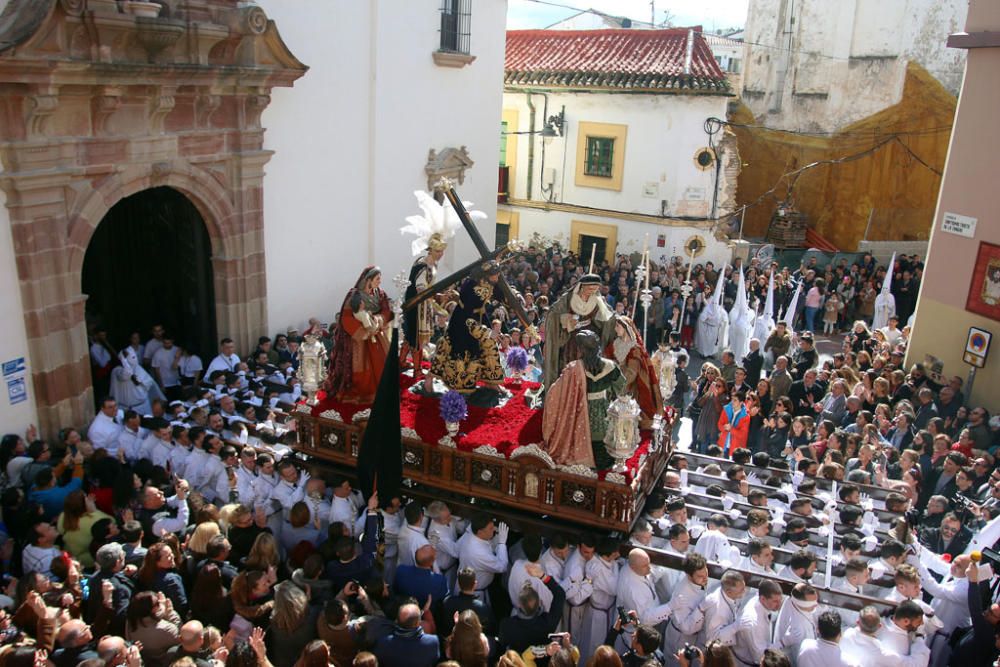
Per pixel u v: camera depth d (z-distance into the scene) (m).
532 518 7.38
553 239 23.16
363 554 6.47
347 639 5.57
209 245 11.74
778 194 26.59
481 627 5.84
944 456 9.05
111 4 8.66
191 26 9.77
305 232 13.09
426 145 15.54
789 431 10.11
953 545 7.49
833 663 5.64
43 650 5.33
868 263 20.64
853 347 14.99
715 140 20.36
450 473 7.75
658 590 6.96
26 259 8.87
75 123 9.04
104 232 12.54
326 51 12.80
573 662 5.22
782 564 6.99
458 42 15.81
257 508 7.09
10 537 7.35
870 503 7.82
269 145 12.09
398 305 7.48
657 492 8.04
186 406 9.91
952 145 12.53
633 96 20.69
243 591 5.92
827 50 24.56
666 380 8.80
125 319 12.95
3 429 9.00
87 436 9.55
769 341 13.80
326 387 8.73
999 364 11.79
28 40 7.96
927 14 22.16
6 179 8.45
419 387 8.89
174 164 10.34
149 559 6.12
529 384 9.22
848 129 24.33
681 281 18.52
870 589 6.70
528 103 22.64
